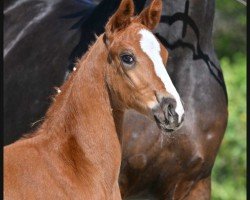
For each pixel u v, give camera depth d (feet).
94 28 36.45
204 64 35.37
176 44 34.91
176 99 28.58
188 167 34.58
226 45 64.85
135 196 35.42
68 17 38.37
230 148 58.03
